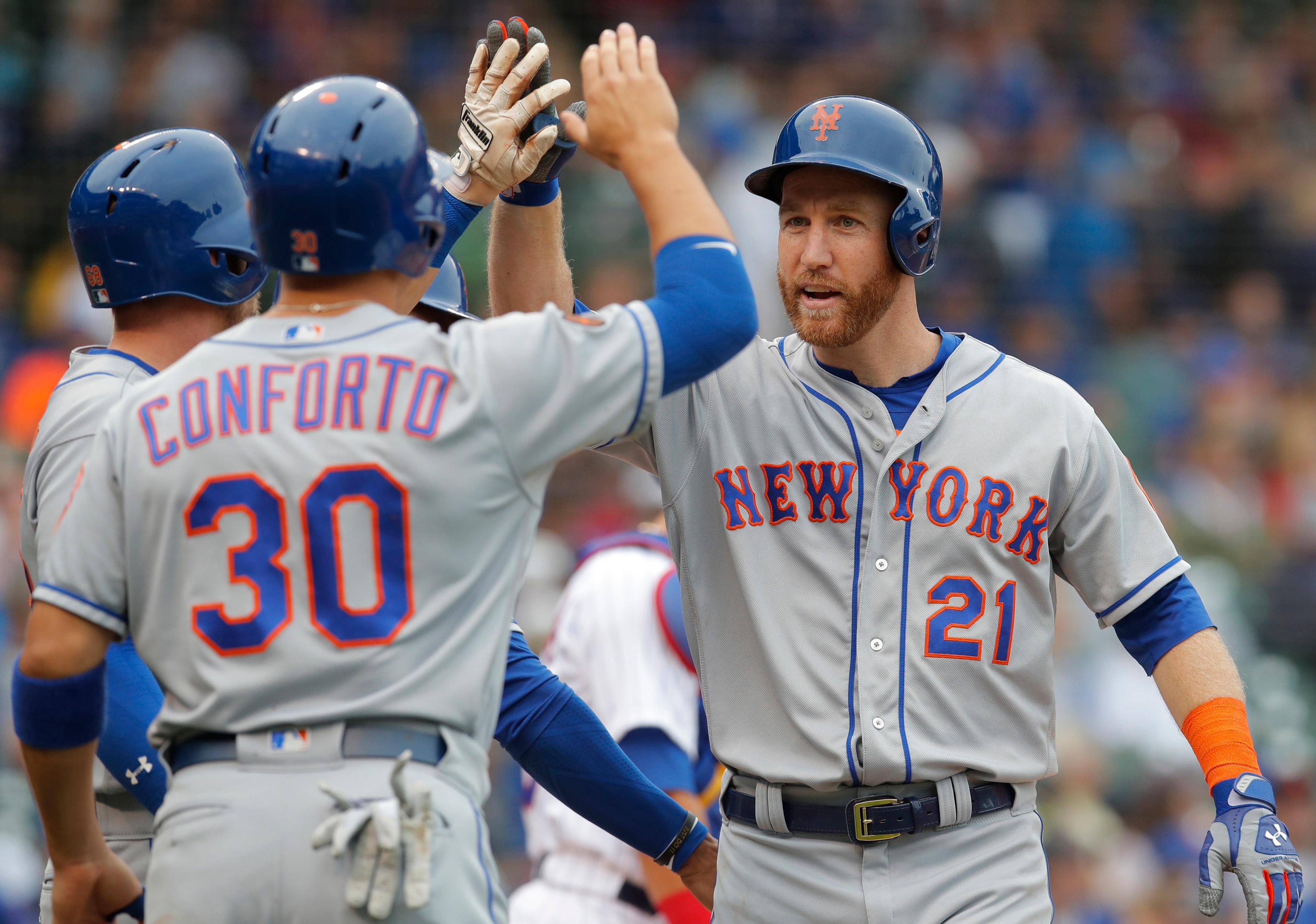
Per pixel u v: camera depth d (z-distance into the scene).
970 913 10.32
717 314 8.84
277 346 8.55
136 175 10.30
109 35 35.31
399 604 8.17
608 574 14.64
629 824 11.30
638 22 39.06
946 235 35.81
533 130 10.73
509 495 8.45
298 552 8.14
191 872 8.02
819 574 10.64
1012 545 10.65
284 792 8.03
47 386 29.47
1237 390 35.28
